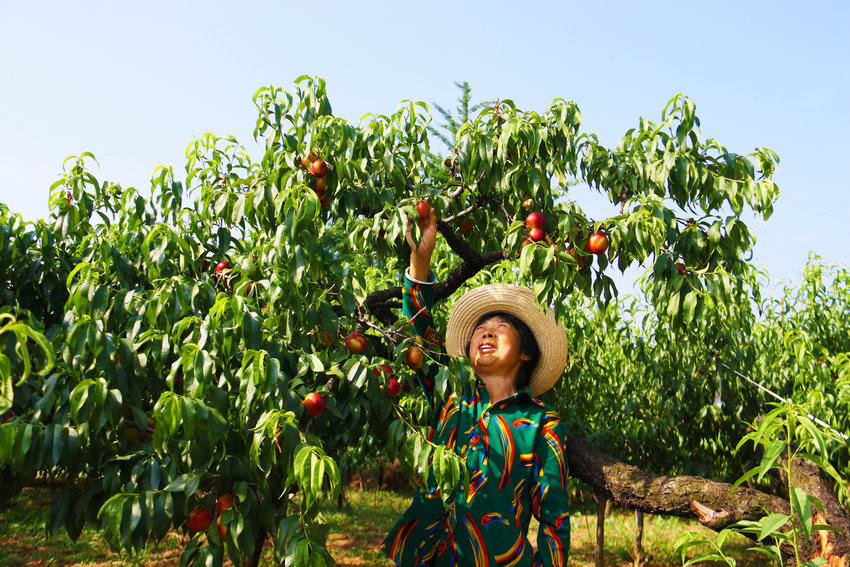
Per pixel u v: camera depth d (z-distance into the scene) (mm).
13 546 6547
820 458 1556
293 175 2523
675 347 5059
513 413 2223
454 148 2955
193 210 2883
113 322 2164
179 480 1806
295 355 2238
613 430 6137
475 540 2010
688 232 2578
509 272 4902
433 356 2441
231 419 2043
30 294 2947
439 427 2383
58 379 1905
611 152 2895
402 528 2195
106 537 1684
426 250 2361
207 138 2943
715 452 5812
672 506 2320
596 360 5957
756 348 6102
